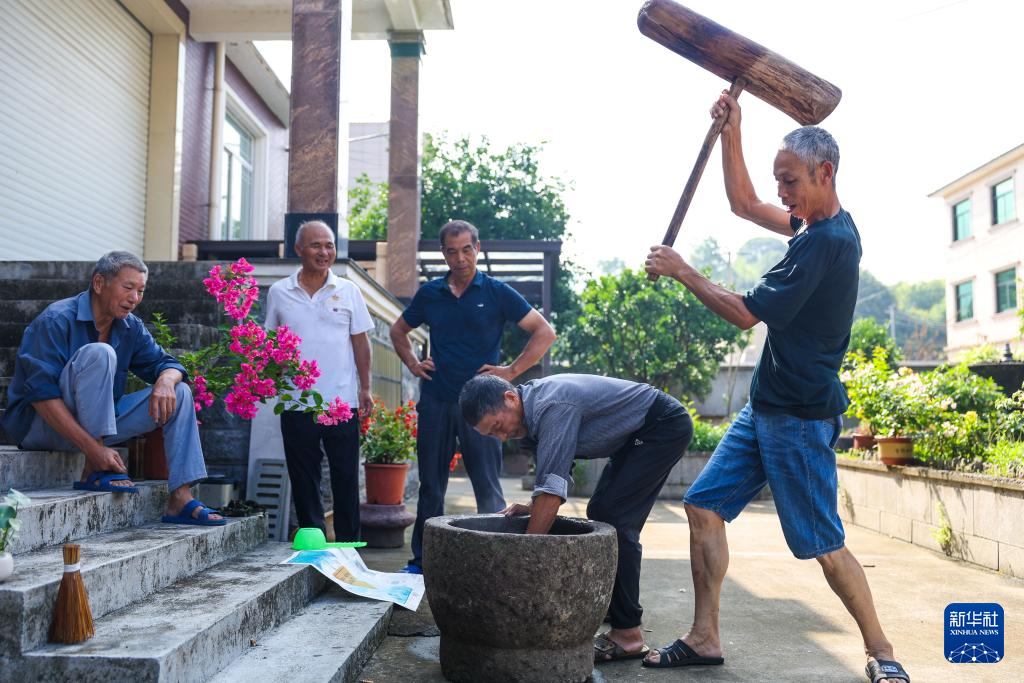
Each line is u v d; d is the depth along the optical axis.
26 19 8.28
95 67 9.50
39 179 8.53
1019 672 3.07
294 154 6.81
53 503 3.02
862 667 3.14
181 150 10.92
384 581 4.04
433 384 4.34
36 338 3.50
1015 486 4.96
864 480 7.52
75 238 9.17
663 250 3.10
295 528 5.34
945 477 5.89
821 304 2.97
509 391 3.06
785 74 3.07
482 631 2.76
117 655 2.25
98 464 3.41
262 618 3.07
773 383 3.05
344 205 7.02
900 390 7.20
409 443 5.87
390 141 12.21
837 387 3.05
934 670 3.10
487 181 20.33
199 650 2.49
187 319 5.85
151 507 3.76
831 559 2.99
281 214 15.88
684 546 6.22
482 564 2.72
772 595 4.45
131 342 3.84
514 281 17.09
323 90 6.85
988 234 26.88
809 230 2.97
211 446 5.32
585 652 2.89
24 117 8.27
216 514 3.75
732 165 3.40
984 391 7.55
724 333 19.64
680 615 3.98
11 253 8.14
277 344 4.26
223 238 13.34
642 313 19.53
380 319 8.04
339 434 4.41
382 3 12.14
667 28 3.12
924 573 5.20
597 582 2.80
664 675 3.03
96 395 3.40
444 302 4.38
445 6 12.10
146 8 10.19
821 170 2.96
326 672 2.64
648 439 3.25
